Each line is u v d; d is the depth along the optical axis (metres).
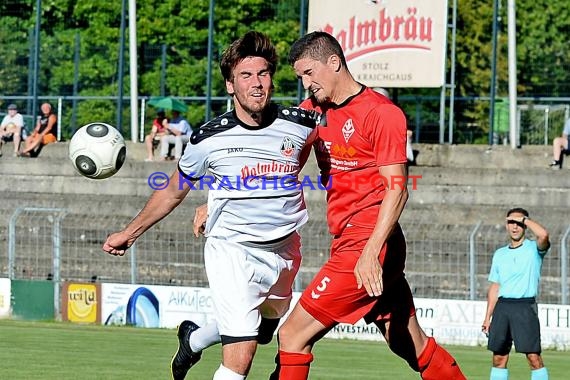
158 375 26.27
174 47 78.12
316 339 16.09
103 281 48.19
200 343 18.20
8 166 58.81
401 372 28.67
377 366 30.19
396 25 56.53
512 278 26.70
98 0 82.69
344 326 40.44
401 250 16.20
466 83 85.81
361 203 15.84
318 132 16.06
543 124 60.84
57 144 60.06
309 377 27.30
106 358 30.08
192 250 48.16
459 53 85.88
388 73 56.72
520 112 61.19
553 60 64.00
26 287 44.19
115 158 18.31
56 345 33.62
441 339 38.94
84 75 70.69
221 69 15.49
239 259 15.90
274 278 16.20
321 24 57.31
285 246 16.27
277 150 15.66
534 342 26.41
